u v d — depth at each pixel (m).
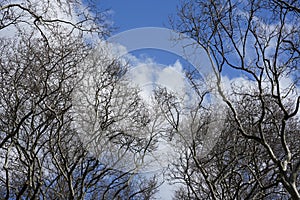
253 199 14.96
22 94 14.05
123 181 16.92
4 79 14.00
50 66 13.93
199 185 16.97
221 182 16.08
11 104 14.25
